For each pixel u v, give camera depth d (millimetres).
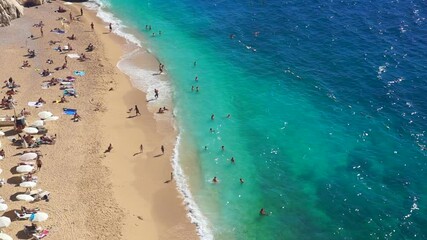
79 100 55531
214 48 71000
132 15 81312
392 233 40219
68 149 47375
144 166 46906
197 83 62344
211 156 49438
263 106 57844
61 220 39000
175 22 79250
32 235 37000
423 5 83062
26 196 39938
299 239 40219
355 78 62000
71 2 84312
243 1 87375
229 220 41750
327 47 69688
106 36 73000
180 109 56781
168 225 40469
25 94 55344
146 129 52500
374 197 44125
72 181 43406
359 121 54406
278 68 65312
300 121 55062
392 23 76250
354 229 40906
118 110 55062
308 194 44938
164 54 69125
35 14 77188
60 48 66562
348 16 79188
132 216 40562
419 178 46125
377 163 48250
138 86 60719
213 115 55688
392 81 60844
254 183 46219
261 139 52250
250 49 70375
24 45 66812
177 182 45469
